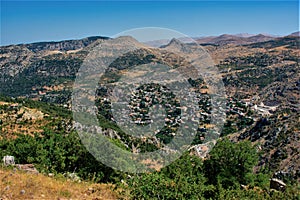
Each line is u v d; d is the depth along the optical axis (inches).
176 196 453.7
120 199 432.8
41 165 616.4
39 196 392.5
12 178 442.0
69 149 643.5
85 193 436.1
